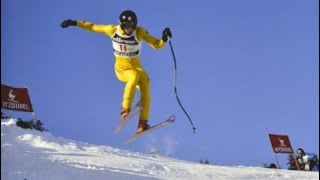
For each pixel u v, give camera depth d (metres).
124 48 8.84
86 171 12.16
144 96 8.97
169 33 8.81
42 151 16.33
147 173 13.49
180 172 14.50
